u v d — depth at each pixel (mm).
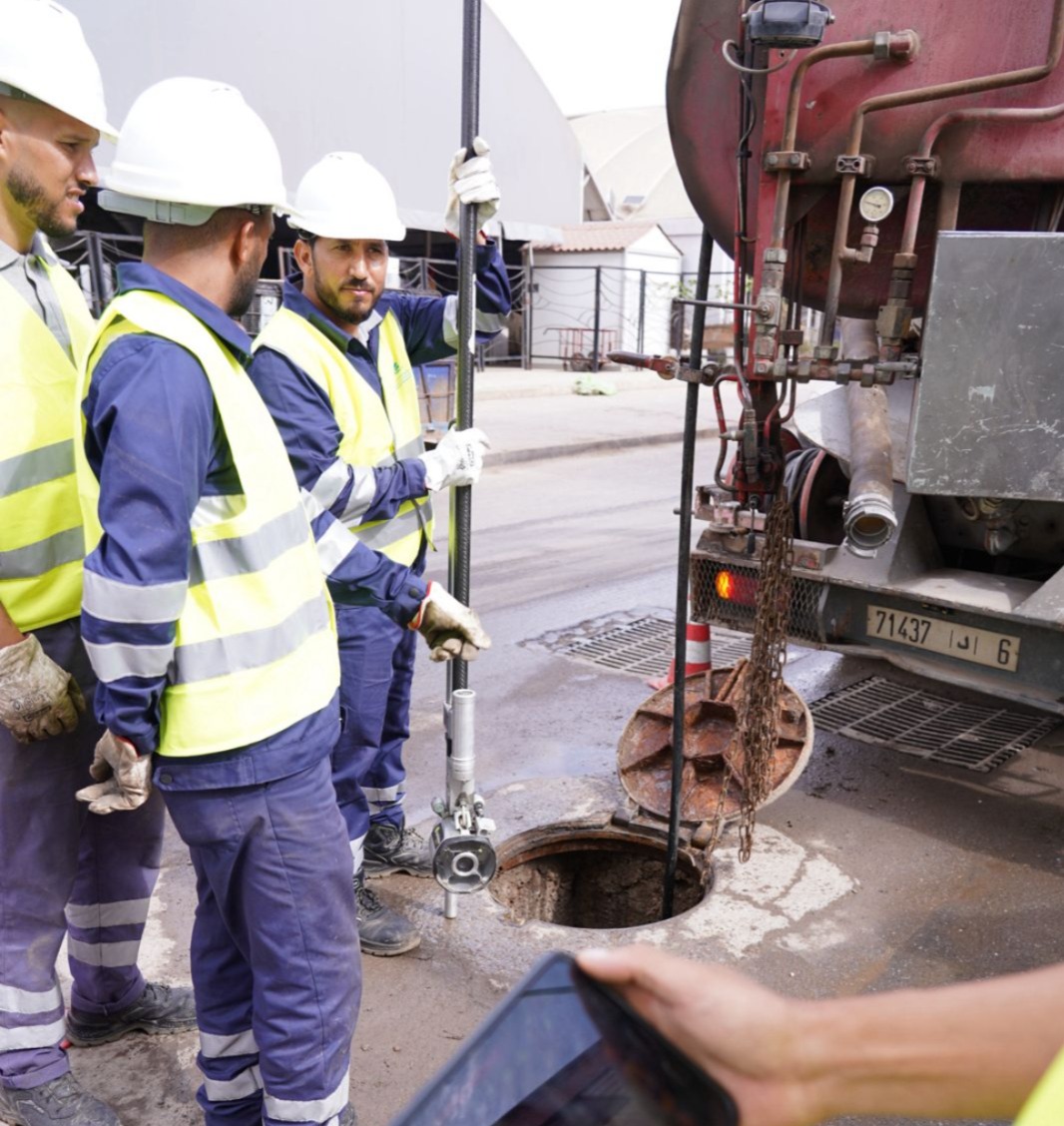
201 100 1784
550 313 24031
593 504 9102
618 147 46375
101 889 2434
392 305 3123
